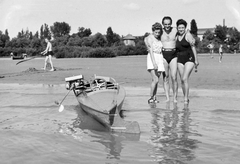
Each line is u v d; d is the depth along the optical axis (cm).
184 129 707
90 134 679
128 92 1276
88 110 830
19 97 1166
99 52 5025
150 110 925
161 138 641
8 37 7700
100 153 564
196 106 972
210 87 1364
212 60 3306
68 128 732
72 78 964
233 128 712
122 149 582
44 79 1742
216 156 541
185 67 1008
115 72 2028
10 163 528
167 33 1029
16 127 748
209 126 732
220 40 7556
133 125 683
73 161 531
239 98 1098
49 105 1012
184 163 514
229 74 1772
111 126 692
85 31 9681
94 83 1023
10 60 4141
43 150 584
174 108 950
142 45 6275
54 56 5544
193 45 993
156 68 1004
